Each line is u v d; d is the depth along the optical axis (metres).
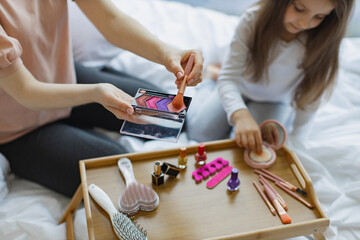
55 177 1.07
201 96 1.50
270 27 1.16
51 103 0.85
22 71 0.82
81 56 1.42
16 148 1.10
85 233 0.98
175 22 1.74
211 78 1.61
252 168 0.97
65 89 0.83
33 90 0.83
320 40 1.14
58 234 0.99
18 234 0.96
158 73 1.44
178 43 1.58
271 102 1.43
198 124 1.36
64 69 1.09
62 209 1.08
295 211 0.85
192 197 0.87
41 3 0.95
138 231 0.76
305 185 0.90
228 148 1.03
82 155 1.06
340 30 1.10
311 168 1.19
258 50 1.21
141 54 0.98
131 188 0.84
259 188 0.90
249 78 1.33
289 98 1.44
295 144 1.28
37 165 1.09
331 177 1.18
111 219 0.80
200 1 2.14
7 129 1.06
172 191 0.88
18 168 1.12
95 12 0.99
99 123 1.26
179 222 0.81
